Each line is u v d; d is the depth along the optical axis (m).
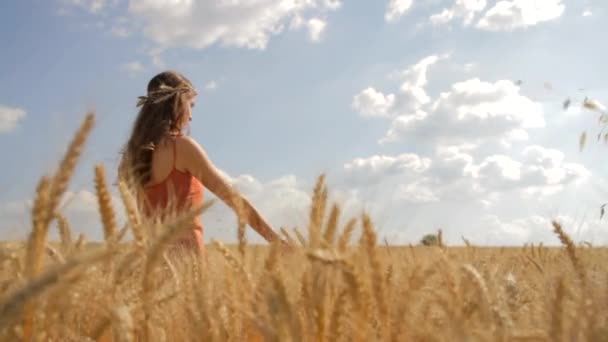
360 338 1.39
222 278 1.74
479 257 2.22
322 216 1.72
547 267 2.10
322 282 1.45
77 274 1.14
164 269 1.78
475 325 1.33
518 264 2.40
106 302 1.46
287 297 1.39
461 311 1.38
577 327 1.22
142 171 4.33
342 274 1.41
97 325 1.44
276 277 1.41
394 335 1.41
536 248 2.53
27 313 1.15
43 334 1.20
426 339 1.38
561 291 1.27
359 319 1.39
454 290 1.45
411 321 1.43
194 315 1.55
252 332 1.61
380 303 1.42
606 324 1.20
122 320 1.31
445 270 1.50
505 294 1.54
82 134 1.25
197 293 1.59
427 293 1.55
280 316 1.34
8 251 1.41
